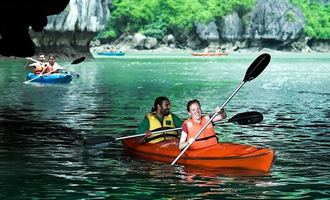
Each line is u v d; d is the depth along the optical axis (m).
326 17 142.75
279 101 24.22
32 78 32.56
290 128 16.30
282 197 9.19
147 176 10.48
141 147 12.14
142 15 121.06
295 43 132.50
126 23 121.94
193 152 11.30
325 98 25.66
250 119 11.98
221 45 124.62
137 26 122.06
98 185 9.89
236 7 125.19
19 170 10.91
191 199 9.08
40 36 58.84
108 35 119.81
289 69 55.47
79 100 23.72
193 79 38.47
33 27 20.06
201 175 10.52
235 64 65.06
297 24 129.75
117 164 11.41
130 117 18.47
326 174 10.66
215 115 11.49
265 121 17.69
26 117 18.42
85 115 18.91
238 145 11.35
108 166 11.26
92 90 28.59
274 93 28.09
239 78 39.88
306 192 9.45
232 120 11.95
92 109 20.58
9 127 16.30
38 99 23.97
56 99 24.05
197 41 122.44
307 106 22.31
